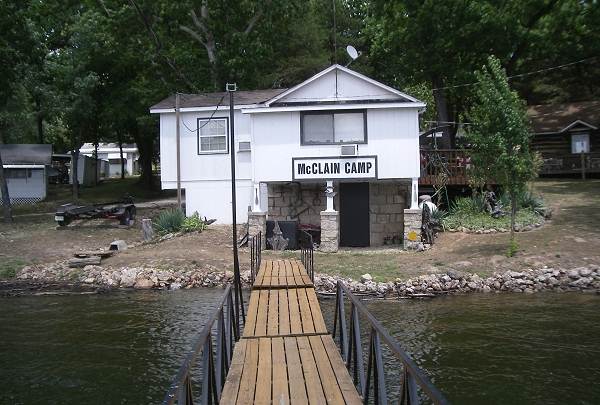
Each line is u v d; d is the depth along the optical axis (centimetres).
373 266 1777
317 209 2317
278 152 2152
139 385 908
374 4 3325
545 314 1303
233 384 567
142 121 3506
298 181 2144
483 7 2842
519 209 2230
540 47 3066
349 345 827
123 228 2556
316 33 4159
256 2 3431
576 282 1586
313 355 662
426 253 1914
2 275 1839
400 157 2106
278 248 2092
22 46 2873
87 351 1089
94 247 2152
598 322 1225
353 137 2133
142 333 1209
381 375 557
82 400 852
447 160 2364
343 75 2147
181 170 2533
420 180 2345
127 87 3716
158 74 3569
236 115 2503
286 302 970
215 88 3516
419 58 3134
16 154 3791
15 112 3675
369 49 4319
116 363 1015
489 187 2319
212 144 2525
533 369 941
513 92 1731
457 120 3784
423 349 1056
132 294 1634
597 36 3047
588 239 1872
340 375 585
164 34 3538
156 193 4197
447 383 885
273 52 3894
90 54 3478
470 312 1339
